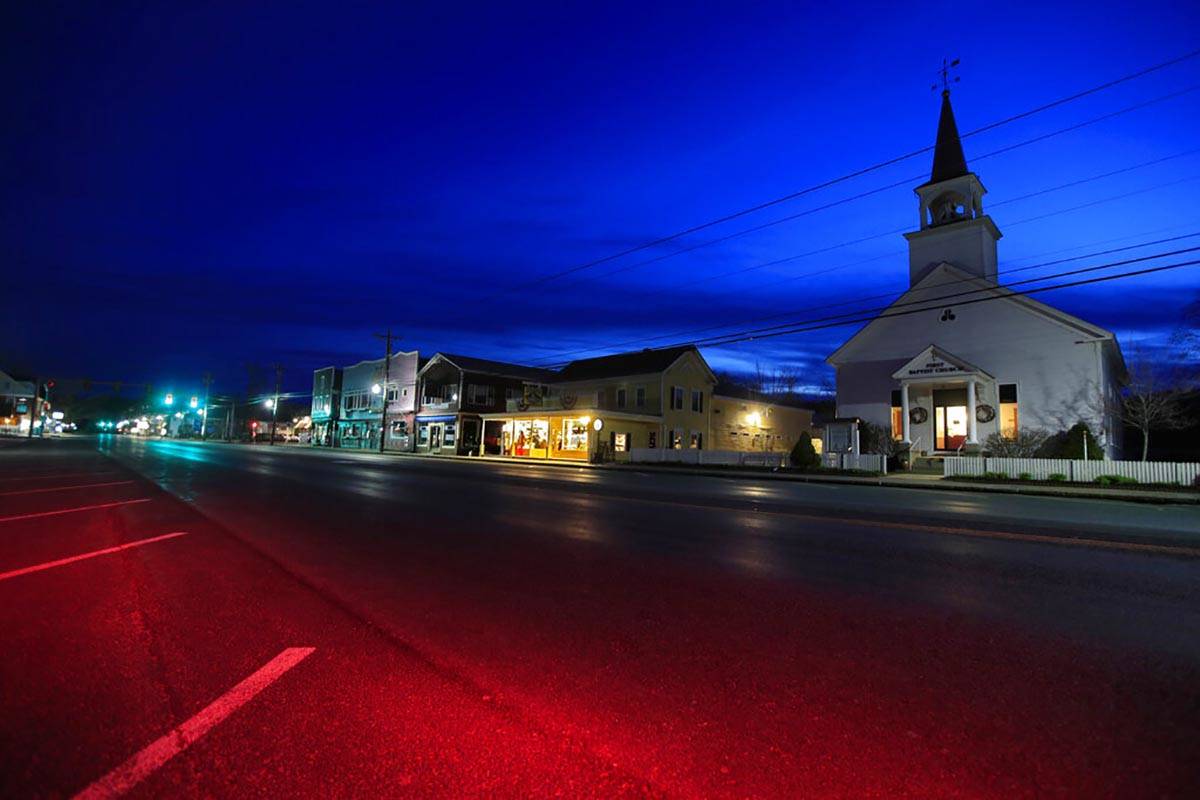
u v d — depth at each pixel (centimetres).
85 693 336
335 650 405
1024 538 836
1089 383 2422
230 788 250
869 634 442
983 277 2675
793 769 267
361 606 505
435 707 324
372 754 278
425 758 274
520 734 297
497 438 4631
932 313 2792
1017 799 245
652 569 643
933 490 1875
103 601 514
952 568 651
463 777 260
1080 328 2456
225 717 310
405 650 406
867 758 276
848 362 2994
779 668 379
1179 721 310
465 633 441
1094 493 1703
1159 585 583
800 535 854
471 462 3381
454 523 952
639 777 261
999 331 2622
